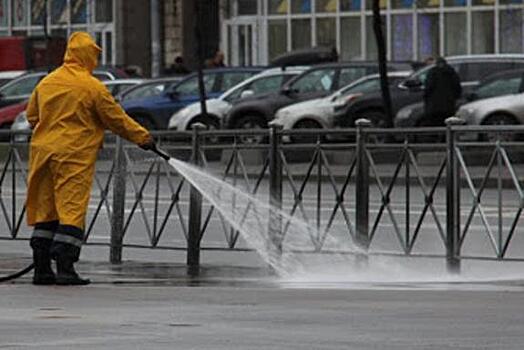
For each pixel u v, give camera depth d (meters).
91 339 18.27
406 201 26.81
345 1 87.81
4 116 72.50
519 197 25.86
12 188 31.62
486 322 19.64
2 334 18.72
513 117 57.19
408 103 60.84
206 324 19.55
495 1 82.56
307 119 61.84
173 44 95.12
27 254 31.03
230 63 92.44
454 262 26.31
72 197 24.05
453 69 58.22
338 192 27.36
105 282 25.42
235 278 26.30
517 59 61.66
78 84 23.98
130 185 29.73
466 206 26.27
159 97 68.12
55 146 23.98
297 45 89.81
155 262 29.61
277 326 19.33
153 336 18.50
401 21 85.19
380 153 27.02
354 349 17.45
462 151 26.19
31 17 99.38
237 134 28.36
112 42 97.12
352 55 87.62
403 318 20.05
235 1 92.25
